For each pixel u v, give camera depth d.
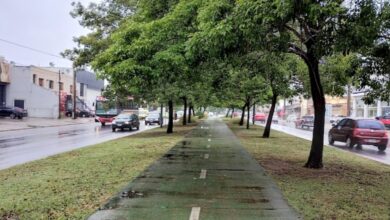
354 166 13.75
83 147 19.48
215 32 9.00
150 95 30.80
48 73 68.81
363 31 7.93
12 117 53.22
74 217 6.81
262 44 9.29
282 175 11.39
